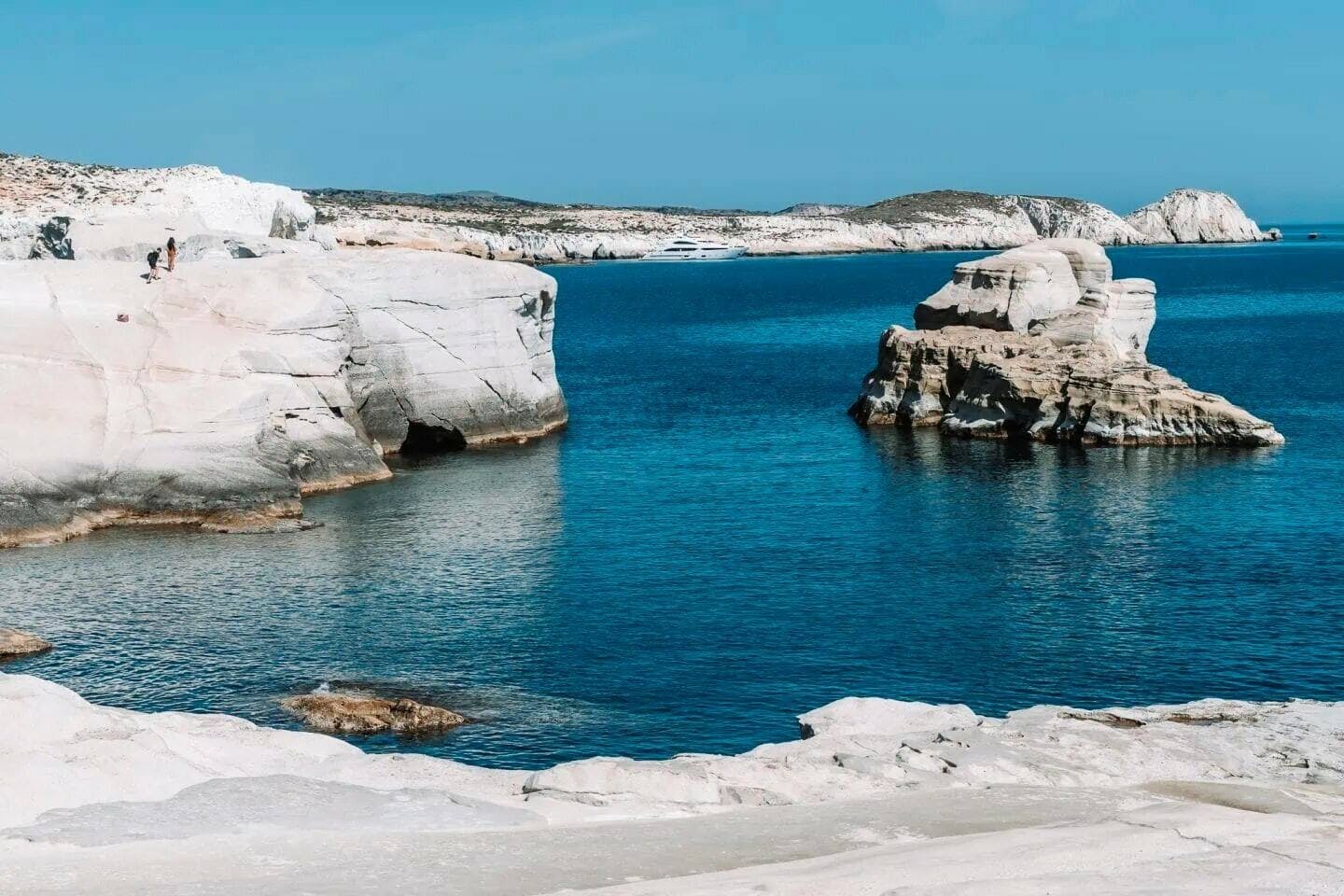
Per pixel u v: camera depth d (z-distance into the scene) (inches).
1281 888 486.9
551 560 1732.3
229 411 2037.4
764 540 1838.1
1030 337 2913.4
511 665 1339.8
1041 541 1823.3
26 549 1781.5
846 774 730.8
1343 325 5078.7
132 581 1625.2
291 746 797.2
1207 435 2536.9
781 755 784.9
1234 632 1433.3
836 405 3193.9
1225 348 4306.1
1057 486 2186.3
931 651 1380.4
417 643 1401.3
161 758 688.4
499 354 2652.6
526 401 2701.8
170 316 2175.2
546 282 2746.1
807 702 1244.5
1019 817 617.0
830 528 1908.2
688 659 1358.3
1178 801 642.2
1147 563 1706.4
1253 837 549.6
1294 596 1553.9
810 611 1513.3
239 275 2290.8
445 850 568.1
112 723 726.5
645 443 2642.7
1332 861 516.1
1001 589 1598.2
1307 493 2095.2
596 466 2399.1
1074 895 480.7
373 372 2476.6
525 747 1136.2
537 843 583.8
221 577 1644.9
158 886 514.0
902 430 2800.2
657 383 3646.7
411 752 1121.4
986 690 1275.8
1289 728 845.2
